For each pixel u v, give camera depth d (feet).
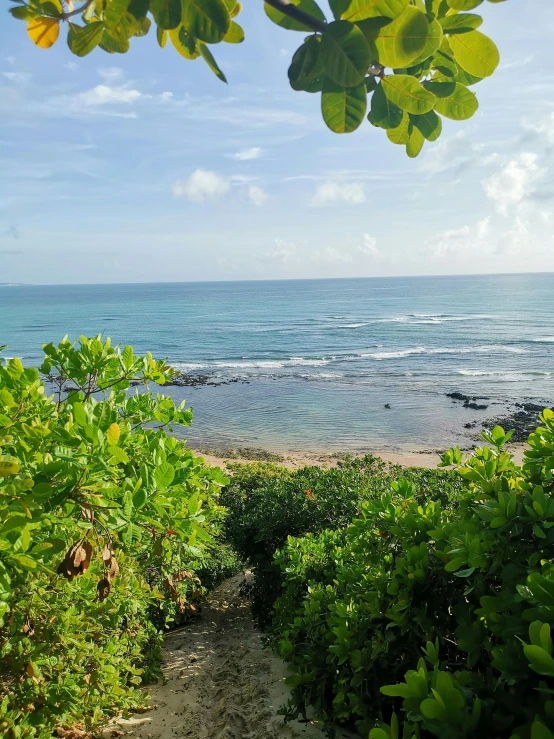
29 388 9.63
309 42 2.44
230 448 91.15
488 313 341.41
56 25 2.90
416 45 2.32
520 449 82.07
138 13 2.69
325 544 20.48
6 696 9.95
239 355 199.21
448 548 7.72
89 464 6.56
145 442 9.82
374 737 4.37
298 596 19.15
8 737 9.54
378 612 9.36
